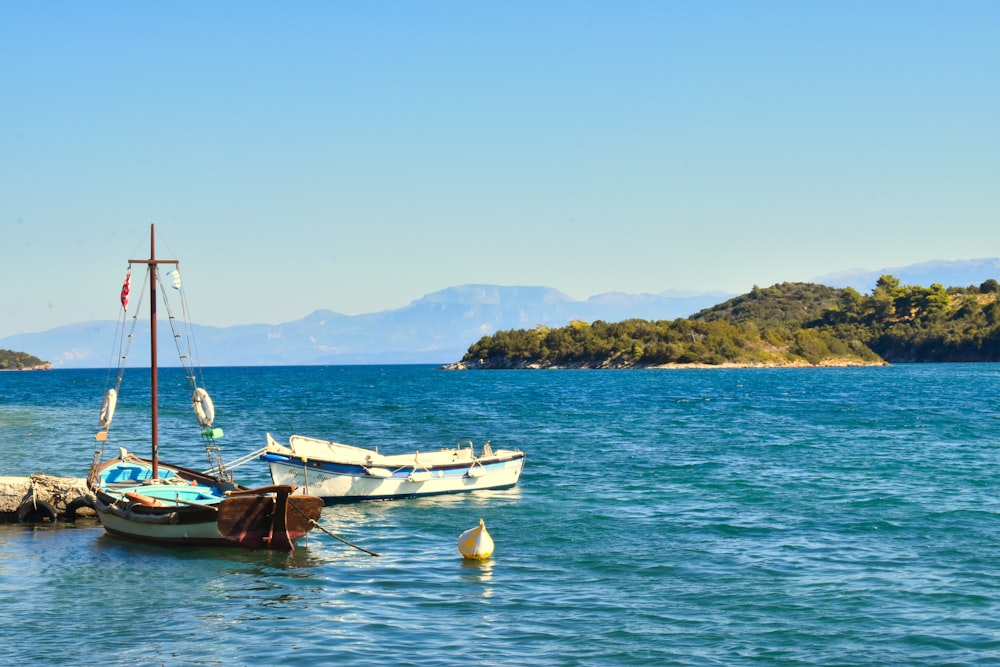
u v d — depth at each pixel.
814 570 25.25
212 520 27.88
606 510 34.72
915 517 32.53
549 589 23.59
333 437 64.06
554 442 60.84
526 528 31.27
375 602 22.61
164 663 18.59
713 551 27.58
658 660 18.61
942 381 165.50
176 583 24.53
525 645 19.47
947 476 42.84
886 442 59.16
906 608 21.80
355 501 37.03
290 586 24.14
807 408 95.75
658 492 38.94
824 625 20.62
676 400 113.62
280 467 36.28
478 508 35.47
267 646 19.50
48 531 31.44
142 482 34.06
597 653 18.98
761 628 20.48
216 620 21.28
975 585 23.59
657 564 26.05
